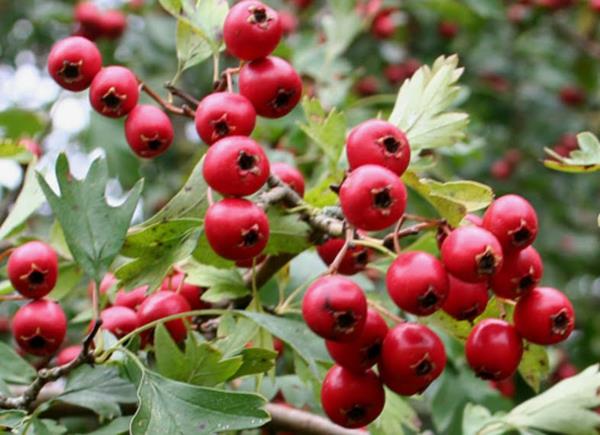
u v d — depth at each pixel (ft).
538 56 2.83
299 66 1.88
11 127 1.81
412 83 1.37
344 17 1.93
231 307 1.40
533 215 1.27
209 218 1.27
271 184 1.33
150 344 1.35
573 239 2.74
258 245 1.27
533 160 2.72
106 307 1.45
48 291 1.35
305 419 1.45
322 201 1.40
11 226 1.38
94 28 2.26
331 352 1.28
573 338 2.55
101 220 1.31
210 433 1.26
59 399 1.33
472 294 1.28
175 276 1.40
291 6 2.46
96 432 1.34
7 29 2.79
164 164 2.46
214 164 1.27
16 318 1.35
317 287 1.25
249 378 1.47
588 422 1.40
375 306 1.31
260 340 1.36
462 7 2.33
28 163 1.51
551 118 2.79
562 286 2.59
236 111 1.30
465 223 1.30
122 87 1.35
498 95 2.68
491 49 2.78
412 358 1.26
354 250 1.37
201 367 1.30
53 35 2.79
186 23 1.37
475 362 1.30
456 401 1.59
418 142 1.35
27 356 1.64
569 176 2.77
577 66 2.77
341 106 1.84
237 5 1.32
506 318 1.33
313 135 1.40
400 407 1.42
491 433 1.47
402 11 2.55
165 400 1.27
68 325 1.63
